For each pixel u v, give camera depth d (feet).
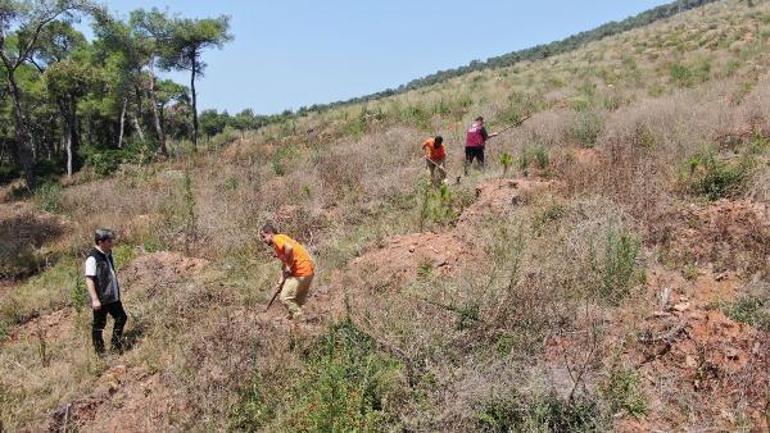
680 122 37.88
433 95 92.43
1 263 35.17
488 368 15.62
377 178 39.19
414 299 20.39
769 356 15.34
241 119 224.94
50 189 57.62
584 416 14.06
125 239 36.76
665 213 24.06
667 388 15.02
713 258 21.21
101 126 163.53
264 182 47.52
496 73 135.03
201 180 54.08
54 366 20.93
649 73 74.95
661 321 17.15
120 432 16.96
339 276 25.09
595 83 73.92
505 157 34.17
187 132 176.45
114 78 110.63
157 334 22.61
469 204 31.35
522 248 22.63
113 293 21.90
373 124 72.08
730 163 28.17
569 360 16.29
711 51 81.41
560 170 33.19
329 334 18.53
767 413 14.02
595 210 24.88
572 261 21.08
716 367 15.42
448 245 25.29
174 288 26.32
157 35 104.68
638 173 27.17
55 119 144.97
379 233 29.25
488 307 18.52
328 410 14.58
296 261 20.72
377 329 18.90
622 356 16.33
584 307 18.26
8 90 104.47
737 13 120.16
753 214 22.75
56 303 27.96
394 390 16.07
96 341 21.84
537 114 54.85
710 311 17.65
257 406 16.71
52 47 110.83
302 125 96.58
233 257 30.37
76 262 34.35
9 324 26.45
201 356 19.62
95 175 86.28
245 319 21.17
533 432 13.62
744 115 37.58
